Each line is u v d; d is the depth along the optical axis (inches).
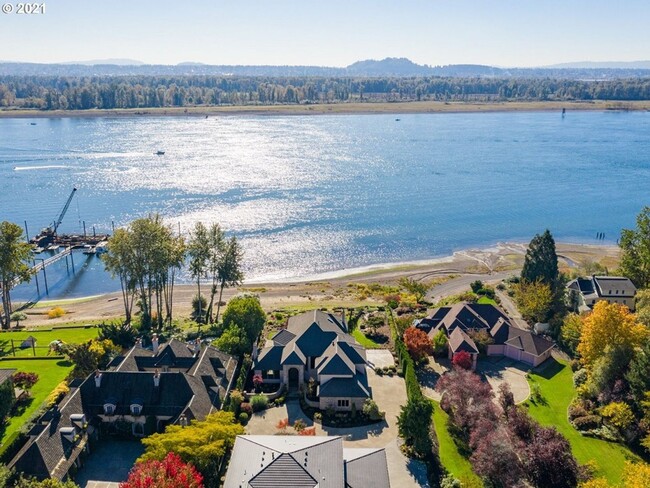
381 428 3299.7
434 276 6254.9
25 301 5777.6
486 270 6441.9
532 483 2817.4
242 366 3814.0
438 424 3356.3
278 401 3521.2
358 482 2581.2
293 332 4104.3
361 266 6604.3
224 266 4940.9
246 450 2674.7
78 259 6963.6
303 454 2598.4
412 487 2829.7
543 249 5167.3
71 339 4404.5
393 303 5177.2
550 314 4771.2
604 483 2588.6
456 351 4035.4
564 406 3587.6
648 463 3026.6
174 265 4948.3
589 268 5846.5
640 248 5369.1
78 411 3090.6
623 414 3208.7
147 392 3216.0
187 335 4402.1
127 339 4227.4
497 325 4416.8
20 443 2864.2
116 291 6063.0
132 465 2928.2
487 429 3016.7
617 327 3693.4
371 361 4065.0
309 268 6525.6
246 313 4298.7
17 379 3577.8
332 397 3444.9
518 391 3764.8
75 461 2856.8
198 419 3070.9
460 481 2842.0
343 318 4584.2
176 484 2252.7
